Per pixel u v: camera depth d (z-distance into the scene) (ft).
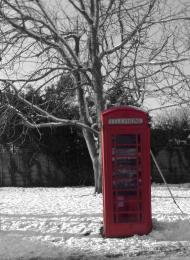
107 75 53.16
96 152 61.41
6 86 51.98
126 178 31.22
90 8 55.11
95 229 32.40
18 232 32.22
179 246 29.09
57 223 33.96
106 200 31.07
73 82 60.08
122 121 31.17
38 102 64.59
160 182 91.35
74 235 31.50
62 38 53.01
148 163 31.40
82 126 59.52
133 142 31.32
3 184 90.63
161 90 52.21
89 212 39.04
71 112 78.43
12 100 57.52
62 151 90.63
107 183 31.12
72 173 91.04
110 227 30.89
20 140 86.28
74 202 48.75
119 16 53.52
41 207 44.01
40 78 51.52
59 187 85.51
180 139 95.50
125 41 53.01
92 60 53.26
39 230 32.55
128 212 31.12
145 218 31.24
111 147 31.19
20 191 72.49
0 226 33.78
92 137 61.36
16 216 37.52
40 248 28.76
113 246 29.01
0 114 61.87
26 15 50.93
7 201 52.39
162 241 30.22
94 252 27.89
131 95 53.72
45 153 90.63
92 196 56.39
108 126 31.14
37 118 68.69
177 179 92.38
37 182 90.58
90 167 91.25
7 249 28.71
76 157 91.15
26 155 90.22
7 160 90.63
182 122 98.58
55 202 49.24
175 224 33.50
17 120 71.10
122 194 31.14
